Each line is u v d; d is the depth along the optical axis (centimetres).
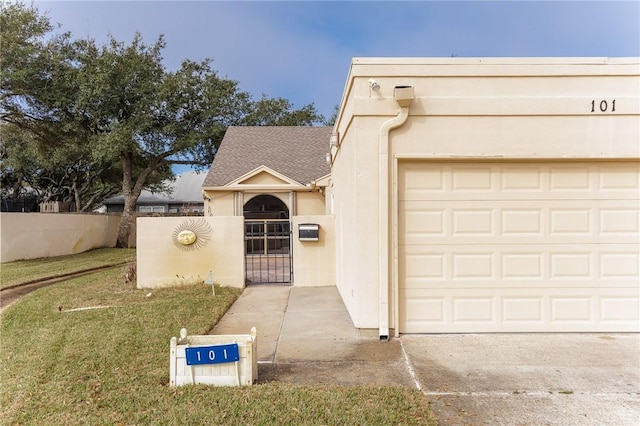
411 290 530
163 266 862
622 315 525
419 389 364
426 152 519
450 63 520
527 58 520
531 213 530
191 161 2259
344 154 679
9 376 395
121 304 701
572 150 518
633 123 519
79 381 378
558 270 528
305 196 1488
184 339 390
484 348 474
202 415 310
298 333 543
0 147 2289
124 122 1959
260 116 3073
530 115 518
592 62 518
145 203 3353
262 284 911
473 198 530
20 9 1608
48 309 674
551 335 520
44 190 2961
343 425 298
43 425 301
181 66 2130
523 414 320
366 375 398
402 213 531
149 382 374
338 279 832
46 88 1709
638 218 527
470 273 530
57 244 1543
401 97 502
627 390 361
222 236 870
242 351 371
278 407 323
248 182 1466
